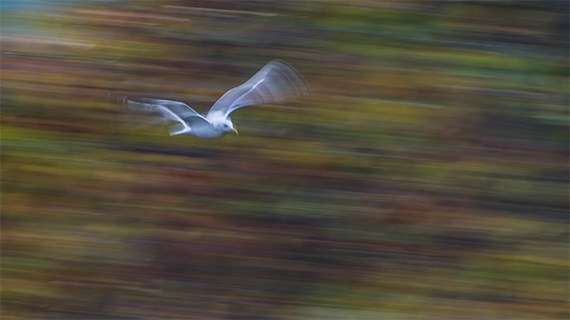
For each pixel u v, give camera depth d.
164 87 16.89
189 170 15.44
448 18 16.95
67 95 16.53
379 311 14.20
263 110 15.79
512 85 15.96
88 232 15.00
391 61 16.52
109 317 14.19
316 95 16.00
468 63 16.33
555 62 16.22
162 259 14.77
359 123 15.68
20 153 15.66
